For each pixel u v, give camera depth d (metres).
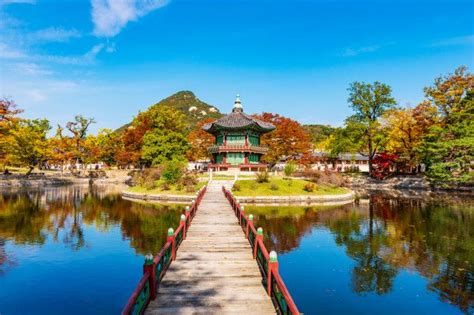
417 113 56.69
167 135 59.38
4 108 49.66
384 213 29.42
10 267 14.83
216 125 55.38
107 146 81.56
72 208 32.47
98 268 14.75
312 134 127.69
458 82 51.28
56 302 11.34
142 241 19.38
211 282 10.07
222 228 18.09
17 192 48.81
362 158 91.62
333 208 32.88
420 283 12.80
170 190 41.31
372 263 15.15
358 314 10.38
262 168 57.06
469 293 11.81
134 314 7.23
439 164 43.81
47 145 69.25
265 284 9.93
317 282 12.96
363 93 62.94
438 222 24.95
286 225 23.86
